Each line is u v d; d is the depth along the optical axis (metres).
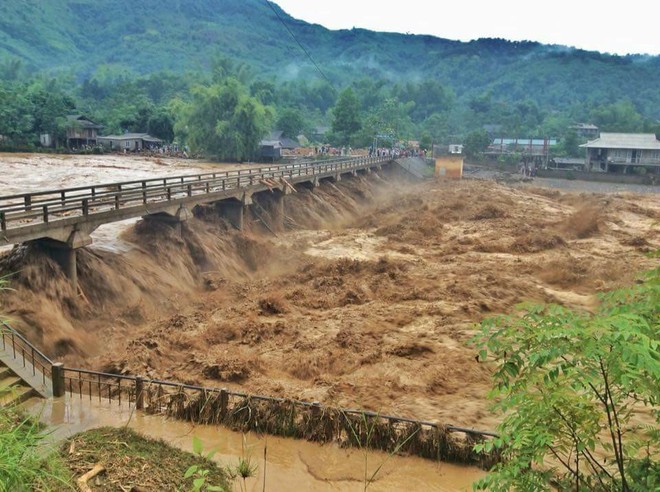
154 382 13.25
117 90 155.38
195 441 9.04
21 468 6.92
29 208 18.78
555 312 5.41
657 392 5.01
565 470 10.22
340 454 11.95
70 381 13.81
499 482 5.84
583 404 5.79
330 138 113.25
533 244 36.94
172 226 27.31
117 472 10.05
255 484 10.72
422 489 10.91
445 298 24.97
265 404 12.91
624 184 82.06
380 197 61.78
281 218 39.72
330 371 17.31
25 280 18.97
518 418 5.89
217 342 19.45
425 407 14.90
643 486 5.30
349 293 24.81
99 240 25.56
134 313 21.33
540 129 130.88
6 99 89.81
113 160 77.94
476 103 164.50
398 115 130.38
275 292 25.03
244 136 86.12
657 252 6.18
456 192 62.50
